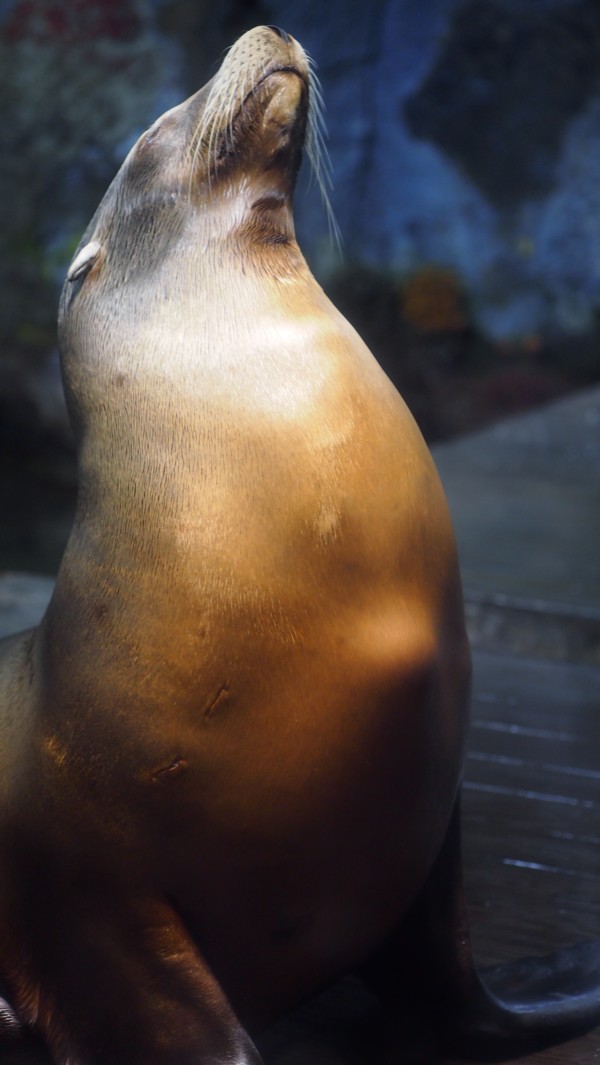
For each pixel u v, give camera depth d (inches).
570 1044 70.8
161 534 64.1
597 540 165.8
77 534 66.6
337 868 65.0
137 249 69.9
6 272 384.2
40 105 386.3
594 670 123.3
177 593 63.3
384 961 71.4
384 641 63.6
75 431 69.1
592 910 80.6
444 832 67.9
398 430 66.1
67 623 65.2
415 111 427.5
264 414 64.7
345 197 432.1
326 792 63.7
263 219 69.4
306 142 72.0
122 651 63.7
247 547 63.4
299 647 63.0
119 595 64.2
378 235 437.4
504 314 422.0
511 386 396.2
